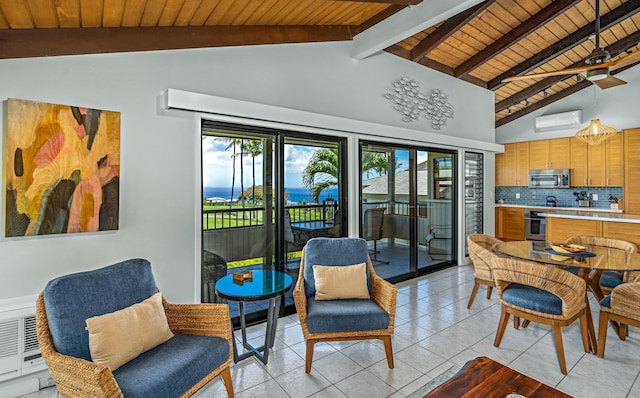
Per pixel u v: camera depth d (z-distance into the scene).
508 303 2.71
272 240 3.55
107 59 2.56
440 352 2.73
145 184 2.74
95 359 1.69
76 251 2.46
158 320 1.98
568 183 6.88
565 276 2.36
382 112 4.43
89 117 2.47
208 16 2.85
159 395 1.61
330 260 2.94
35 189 2.28
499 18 4.43
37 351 2.22
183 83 2.90
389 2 3.13
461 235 5.63
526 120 7.55
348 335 2.45
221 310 2.10
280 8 3.07
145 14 2.55
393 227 4.68
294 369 2.50
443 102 5.30
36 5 2.08
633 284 2.45
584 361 2.56
